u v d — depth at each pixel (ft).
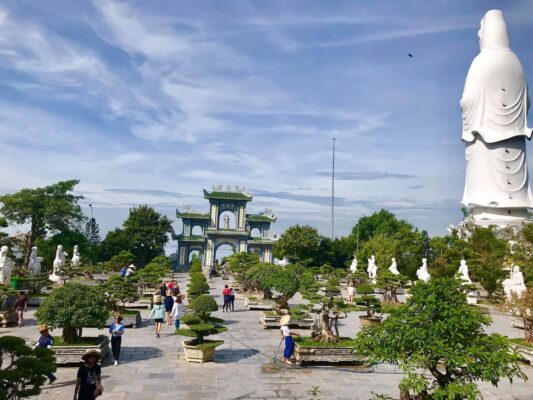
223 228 377.50
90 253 280.92
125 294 110.73
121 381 64.54
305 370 71.87
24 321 109.70
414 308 45.19
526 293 91.30
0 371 38.29
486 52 281.74
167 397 58.23
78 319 69.72
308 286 110.32
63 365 69.10
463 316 42.24
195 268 268.62
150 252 328.90
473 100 278.05
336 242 345.10
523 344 84.38
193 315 78.07
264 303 141.18
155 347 86.12
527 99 277.03
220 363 75.31
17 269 168.45
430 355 42.37
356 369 72.69
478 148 277.64
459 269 174.19
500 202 268.00
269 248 374.84
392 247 251.39
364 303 115.85
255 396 59.26
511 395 63.21
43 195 259.19
